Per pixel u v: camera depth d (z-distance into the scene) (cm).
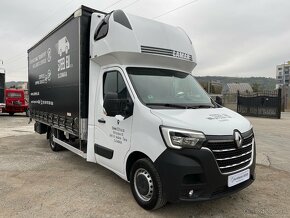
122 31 489
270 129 1528
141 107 432
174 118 396
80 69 575
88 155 572
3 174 612
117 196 489
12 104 2217
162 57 514
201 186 375
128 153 455
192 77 573
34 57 944
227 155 391
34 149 883
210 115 428
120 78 493
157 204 410
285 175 632
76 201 467
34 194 496
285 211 442
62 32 670
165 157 384
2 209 433
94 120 560
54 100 741
